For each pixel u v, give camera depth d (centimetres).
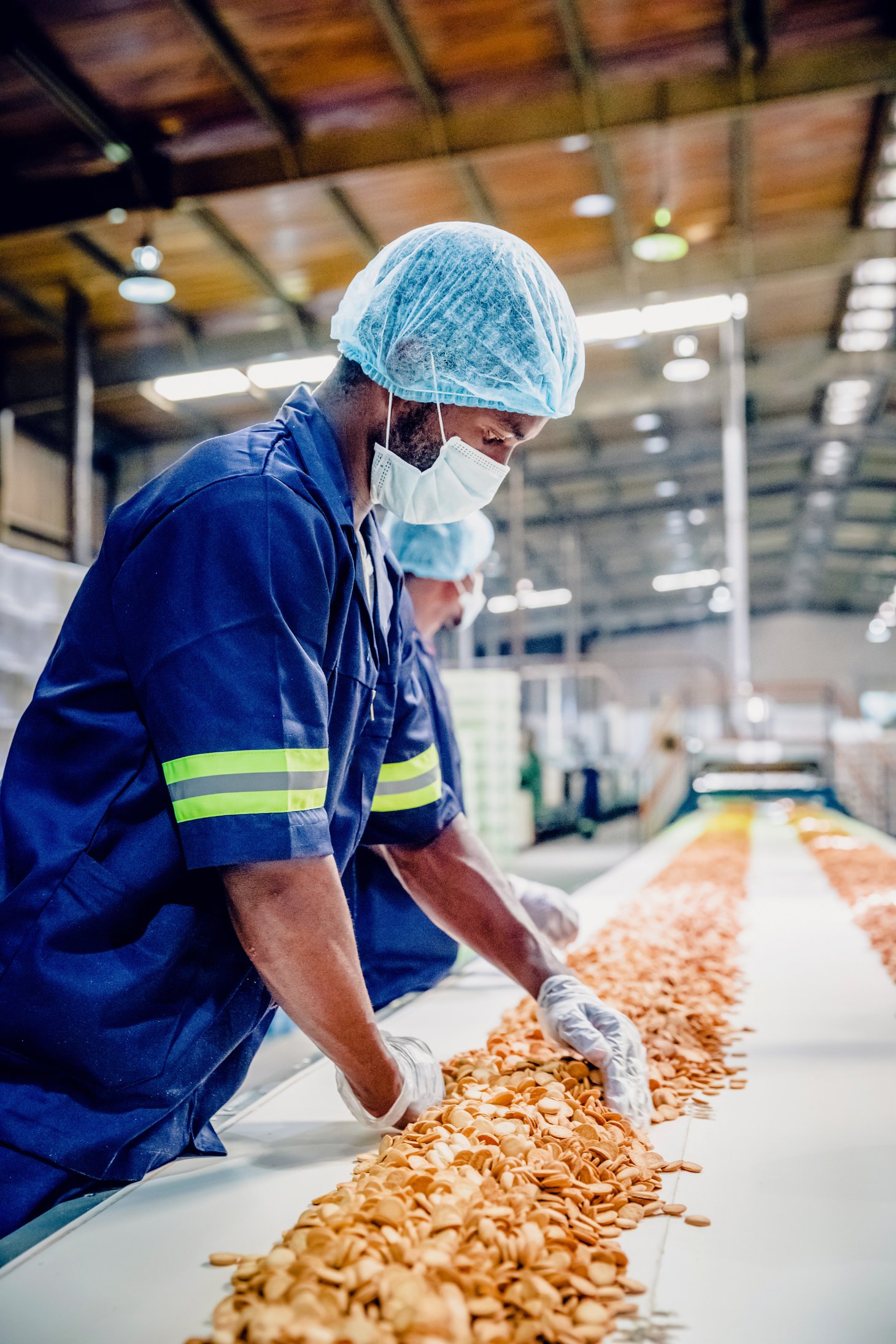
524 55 687
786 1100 166
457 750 244
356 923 227
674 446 1745
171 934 121
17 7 600
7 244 868
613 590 2889
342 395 136
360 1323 85
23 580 416
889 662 3178
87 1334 95
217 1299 101
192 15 608
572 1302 95
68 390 984
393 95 709
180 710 115
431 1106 143
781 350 1388
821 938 343
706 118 714
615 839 1262
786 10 683
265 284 973
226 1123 158
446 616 249
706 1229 116
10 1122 117
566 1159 122
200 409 1314
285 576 119
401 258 133
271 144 741
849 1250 112
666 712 1388
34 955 115
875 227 956
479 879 174
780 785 1425
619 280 991
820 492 2378
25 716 128
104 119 707
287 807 115
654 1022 195
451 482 135
